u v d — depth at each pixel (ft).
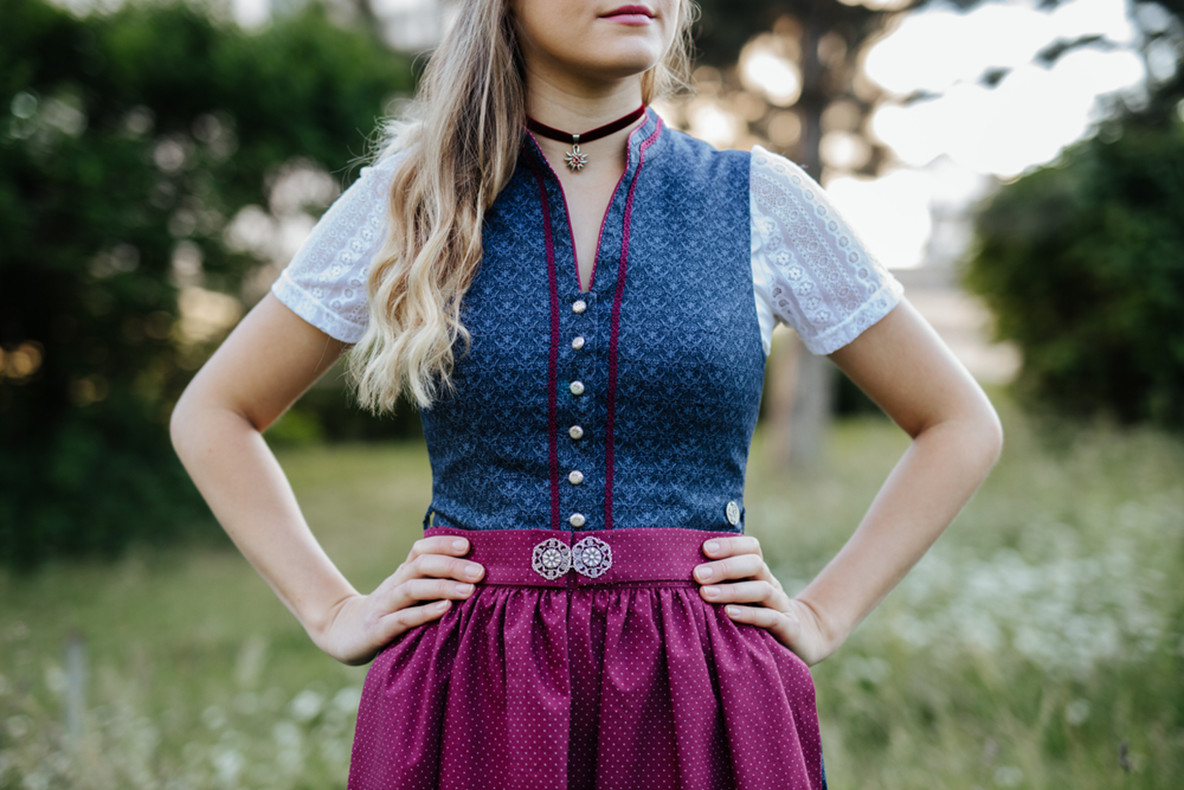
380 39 31.32
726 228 4.08
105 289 21.58
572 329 3.83
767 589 3.96
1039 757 7.98
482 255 4.01
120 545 21.86
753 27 26.78
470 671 3.76
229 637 14.92
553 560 3.74
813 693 3.93
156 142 23.34
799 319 4.26
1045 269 29.17
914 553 4.26
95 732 8.86
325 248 4.34
